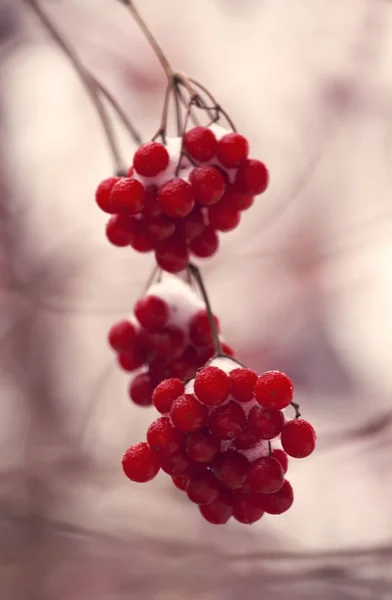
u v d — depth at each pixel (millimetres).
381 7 1246
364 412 1313
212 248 597
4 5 1228
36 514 988
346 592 1047
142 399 607
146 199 580
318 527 1192
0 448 1242
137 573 1058
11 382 1298
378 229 1304
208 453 558
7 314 1287
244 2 1294
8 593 1086
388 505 1213
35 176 1331
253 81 1305
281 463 567
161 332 603
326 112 1311
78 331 1341
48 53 1274
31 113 1313
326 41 1292
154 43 596
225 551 952
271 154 1311
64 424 1283
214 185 574
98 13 1269
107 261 1318
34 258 1292
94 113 1304
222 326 1394
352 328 1417
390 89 1304
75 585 1100
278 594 1080
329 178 1341
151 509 1167
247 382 559
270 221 1256
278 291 1406
